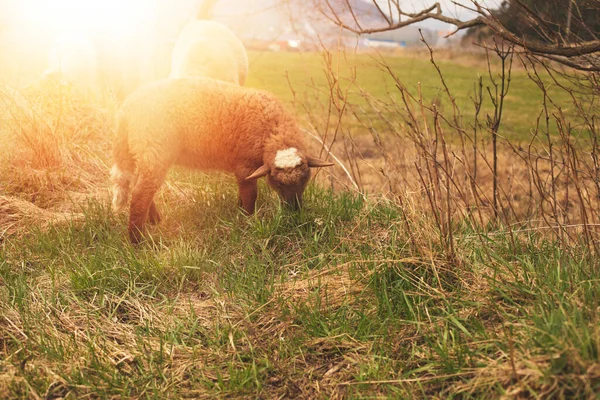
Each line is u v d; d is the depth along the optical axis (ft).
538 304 5.75
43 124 9.54
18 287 6.63
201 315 6.45
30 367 5.71
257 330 6.21
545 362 5.14
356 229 7.66
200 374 5.73
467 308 6.06
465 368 5.38
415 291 6.43
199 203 8.45
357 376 5.56
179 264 7.00
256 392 5.56
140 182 7.51
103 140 10.27
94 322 6.33
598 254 6.60
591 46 6.46
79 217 8.16
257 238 7.51
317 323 6.15
